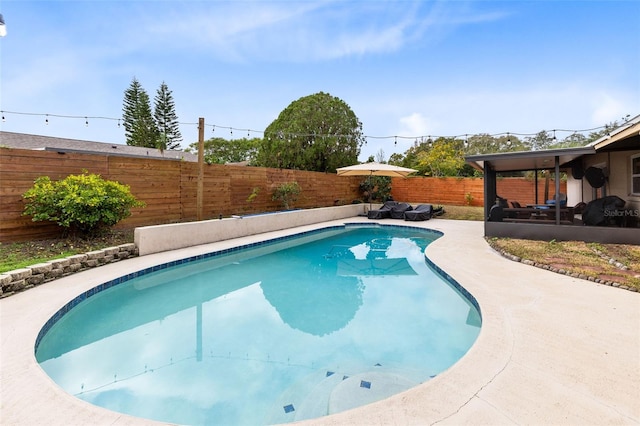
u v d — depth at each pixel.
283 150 20.11
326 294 6.18
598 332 3.63
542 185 17.77
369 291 6.27
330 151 20.88
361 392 3.16
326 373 3.59
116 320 5.04
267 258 8.80
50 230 7.23
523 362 3.02
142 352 4.08
